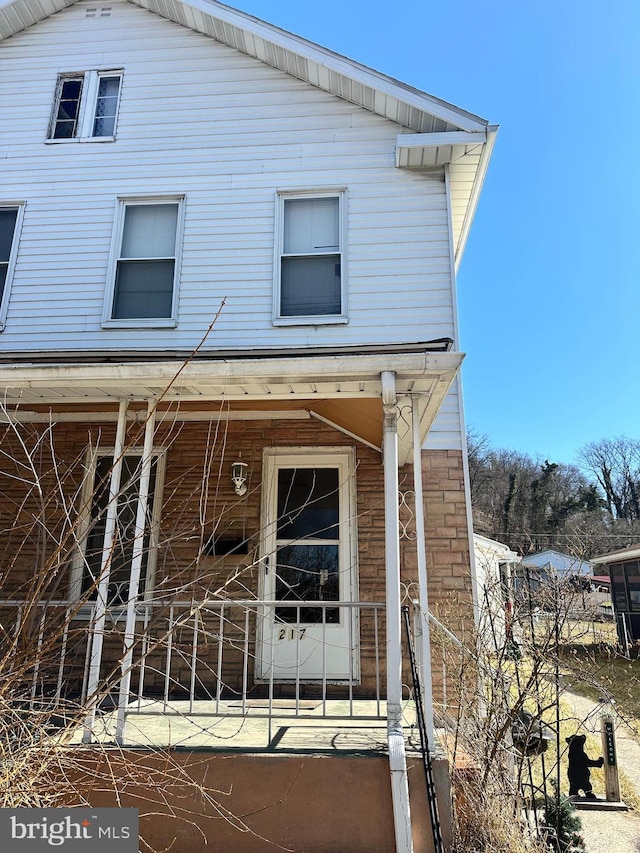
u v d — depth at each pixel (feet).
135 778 10.75
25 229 23.93
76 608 10.80
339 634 19.92
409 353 13.50
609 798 19.20
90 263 23.36
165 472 21.43
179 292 22.63
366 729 13.67
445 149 22.47
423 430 18.57
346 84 23.70
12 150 24.91
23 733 10.01
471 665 15.94
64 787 10.67
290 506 21.18
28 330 22.79
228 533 20.76
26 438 21.76
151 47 25.71
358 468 21.39
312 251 22.97
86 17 26.45
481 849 12.01
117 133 24.67
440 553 20.16
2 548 20.84
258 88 24.67
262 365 13.65
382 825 11.20
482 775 13.21
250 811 11.39
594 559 65.00
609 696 18.79
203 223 23.36
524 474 134.62
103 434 21.83
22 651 10.05
